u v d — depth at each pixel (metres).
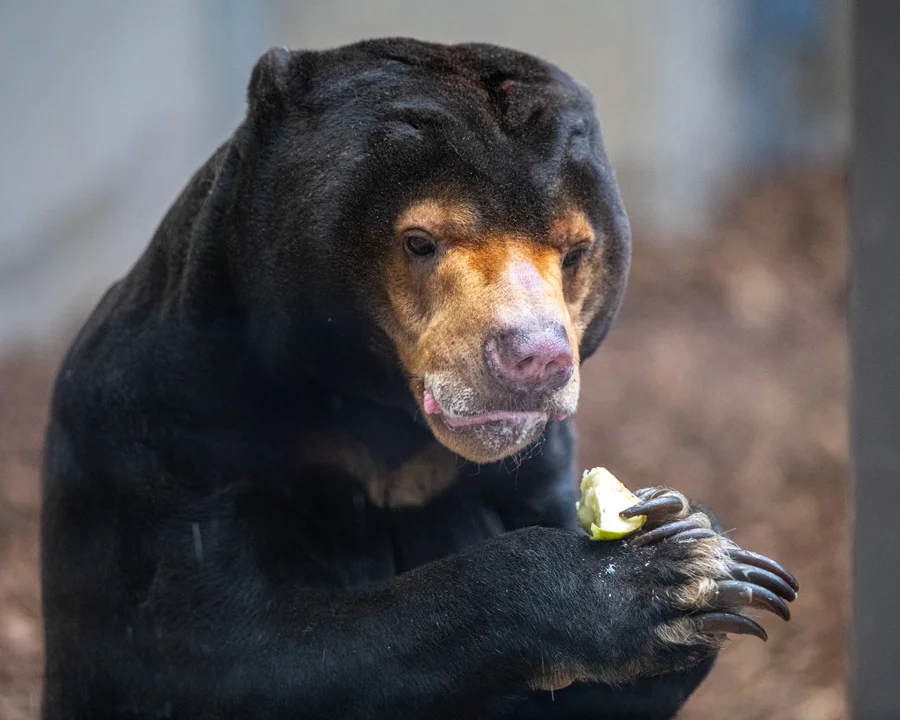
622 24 26.36
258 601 7.46
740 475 17.39
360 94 7.54
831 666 13.42
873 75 8.23
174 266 8.07
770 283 25.02
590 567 6.70
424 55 7.75
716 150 30.31
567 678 6.81
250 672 7.25
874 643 8.72
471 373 6.93
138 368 7.93
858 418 8.58
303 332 7.68
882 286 8.38
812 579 14.88
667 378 20.38
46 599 8.73
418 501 8.45
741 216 29.05
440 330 7.13
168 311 7.94
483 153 7.21
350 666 7.00
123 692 7.90
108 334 8.28
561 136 7.38
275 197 7.57
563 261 7.46
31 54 20.69
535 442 7.93
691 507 7.56
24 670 12.73
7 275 20.52
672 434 18.48
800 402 19.84
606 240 7.77
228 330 7.79
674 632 6.49
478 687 6.89
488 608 6.80
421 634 6.91
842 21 37.09
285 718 7.23
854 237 8.45
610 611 6.57
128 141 22.02
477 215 7.18
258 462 7.88
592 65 26.58
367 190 7.32
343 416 8.07
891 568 8.59
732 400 19.73
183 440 7.79
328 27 26.67
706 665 8.01
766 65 36.09
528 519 8.47
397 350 7.60
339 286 7.49
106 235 21.86
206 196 8.04
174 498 7.74
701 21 28.64
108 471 7.93
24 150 20.67
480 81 7.58
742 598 6.38
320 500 8.22
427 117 7.29
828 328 23.56
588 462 17.64
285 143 7.63
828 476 17.30
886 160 8.27
